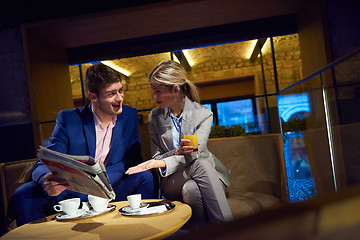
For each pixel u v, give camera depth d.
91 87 1.90
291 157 2.21
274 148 2.08
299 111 2.00
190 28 4.17
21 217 1.75
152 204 1.46
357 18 3.27
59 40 4.09
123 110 2.14
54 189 1.44
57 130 1.98
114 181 1.89
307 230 0.15
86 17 3.54
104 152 2.06
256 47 5.12
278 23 4.21
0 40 3.68
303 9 3.76
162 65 1.97
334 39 3.31
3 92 3.68
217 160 2.07
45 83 3.87
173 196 1.88
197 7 3.51
